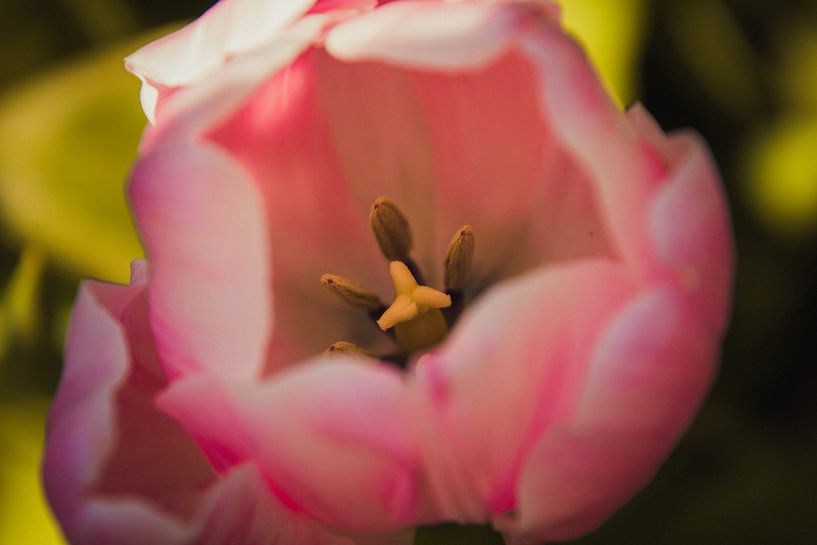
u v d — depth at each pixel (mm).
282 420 292
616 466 295
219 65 308
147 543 296
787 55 378
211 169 297
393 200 339
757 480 348
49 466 302
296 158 332
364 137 335
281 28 310
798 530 345
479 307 286
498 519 303
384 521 303
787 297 365
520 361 288
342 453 294
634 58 353
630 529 347
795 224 365
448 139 334
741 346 365
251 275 297
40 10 370
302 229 336
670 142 302
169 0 371
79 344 305
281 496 305
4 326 352
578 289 289
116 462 311
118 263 352
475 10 302
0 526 348
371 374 289
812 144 367
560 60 297
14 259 361
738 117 375
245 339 297
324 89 330
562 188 328
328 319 336
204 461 316
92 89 350
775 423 367
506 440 293
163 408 306
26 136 348
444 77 329
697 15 373
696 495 349
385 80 331
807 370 369
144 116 351
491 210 334
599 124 295
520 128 328
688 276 292
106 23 370
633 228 293
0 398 351
